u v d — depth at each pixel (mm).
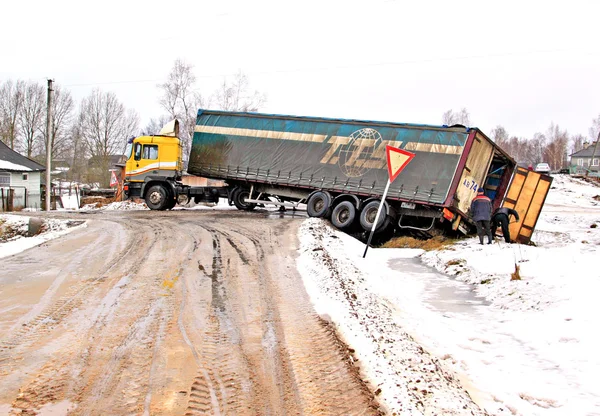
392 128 18266
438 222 18094
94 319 6773
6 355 5469
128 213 21250
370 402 4535
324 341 6105
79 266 10117
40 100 60656
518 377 5441
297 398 4625
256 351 5766
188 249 11938
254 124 21375
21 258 10969
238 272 9711
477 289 9562
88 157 69438
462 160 16766
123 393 4613
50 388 4672
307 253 11344
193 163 22516
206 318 6926
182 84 42344
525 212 17266
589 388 5090
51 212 22844
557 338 6457
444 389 4801
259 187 21750
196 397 4586
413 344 6004
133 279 9039
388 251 14414
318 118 19953
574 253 11125
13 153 44844
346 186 18891
